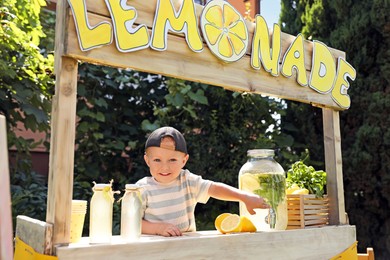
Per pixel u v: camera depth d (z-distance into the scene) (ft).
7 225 2.52
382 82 10.85
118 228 9.73
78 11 3.47
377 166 10.73
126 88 13.00
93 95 12.05
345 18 11.55
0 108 9.11
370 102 10.84
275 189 4.88
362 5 11.22
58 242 3.25
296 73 5.33
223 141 11.83
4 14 8.21
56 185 3.31
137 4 3.86
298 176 5.72
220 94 11.80
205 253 3.88
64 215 3.32
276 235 4.52
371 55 11.15
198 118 11.86
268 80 4.98
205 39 4.35
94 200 3.58
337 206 5.61
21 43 8.28
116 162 12.79
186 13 4.21
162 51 4.00
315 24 12.07
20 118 9.35
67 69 3.49
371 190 10.83
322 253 5.05
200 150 11.50
